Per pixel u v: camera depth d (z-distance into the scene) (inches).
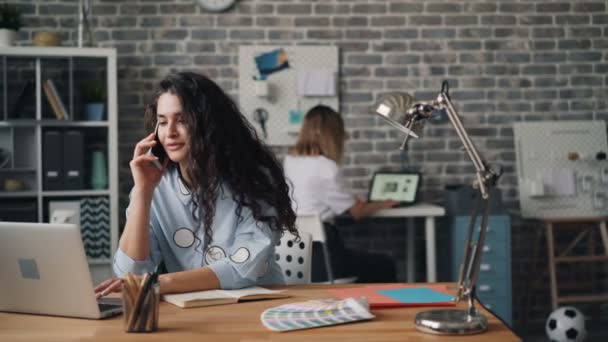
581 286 197.3
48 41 171.9
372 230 197.3
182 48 189.8
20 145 178.5
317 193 164.9
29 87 172.4
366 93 194.4
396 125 77.5
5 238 69.7
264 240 83.0
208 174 82.3
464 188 181.3
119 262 81.3
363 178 195.2
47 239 68.2
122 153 189.0
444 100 73.7
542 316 202.1
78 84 183.9
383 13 193.9
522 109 198.2
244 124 87.0
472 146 71.0
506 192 199.2
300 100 192.4
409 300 75.1
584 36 199.0
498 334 63.3
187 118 81.6
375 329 64.7
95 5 187.2
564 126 195.8
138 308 63.6
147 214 81.2
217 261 81.0
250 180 84.0
